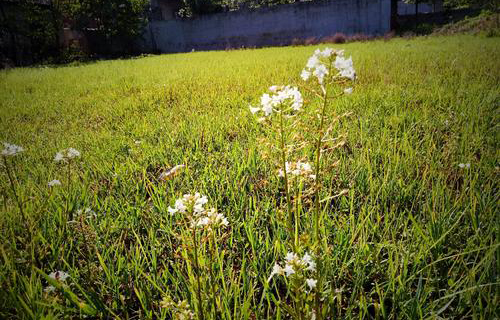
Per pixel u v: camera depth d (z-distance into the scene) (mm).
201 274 1822
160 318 1744
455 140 3658
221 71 11609
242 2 56125
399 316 1657
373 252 2027
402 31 33188
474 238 1958
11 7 25297
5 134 5043
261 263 2072
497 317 1461
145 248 2365
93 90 9344
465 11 35000
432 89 6117
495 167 2861
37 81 11961
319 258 1422
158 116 5809
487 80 6355
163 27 39500
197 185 3139
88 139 4676
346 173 3209
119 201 2881
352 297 1722
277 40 36000
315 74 1447
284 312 1749
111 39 33531
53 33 27828
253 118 4953
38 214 2492
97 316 1814
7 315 1719
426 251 1887
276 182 3098
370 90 6480
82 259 2271
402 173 3125
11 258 1935
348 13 32344
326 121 4254
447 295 1633
